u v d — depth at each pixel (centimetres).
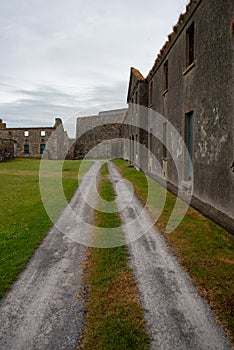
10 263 452
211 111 692
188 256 462
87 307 336
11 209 826
